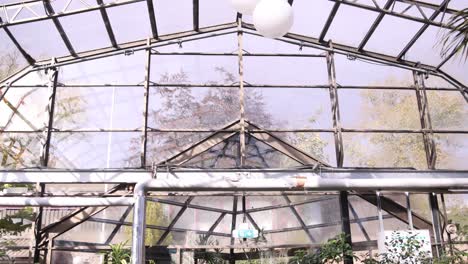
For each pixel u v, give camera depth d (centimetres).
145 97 1140
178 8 1104
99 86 1166
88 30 1098
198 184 635
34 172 987
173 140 1145
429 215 1081
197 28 1202
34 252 1044
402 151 1151
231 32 1202
